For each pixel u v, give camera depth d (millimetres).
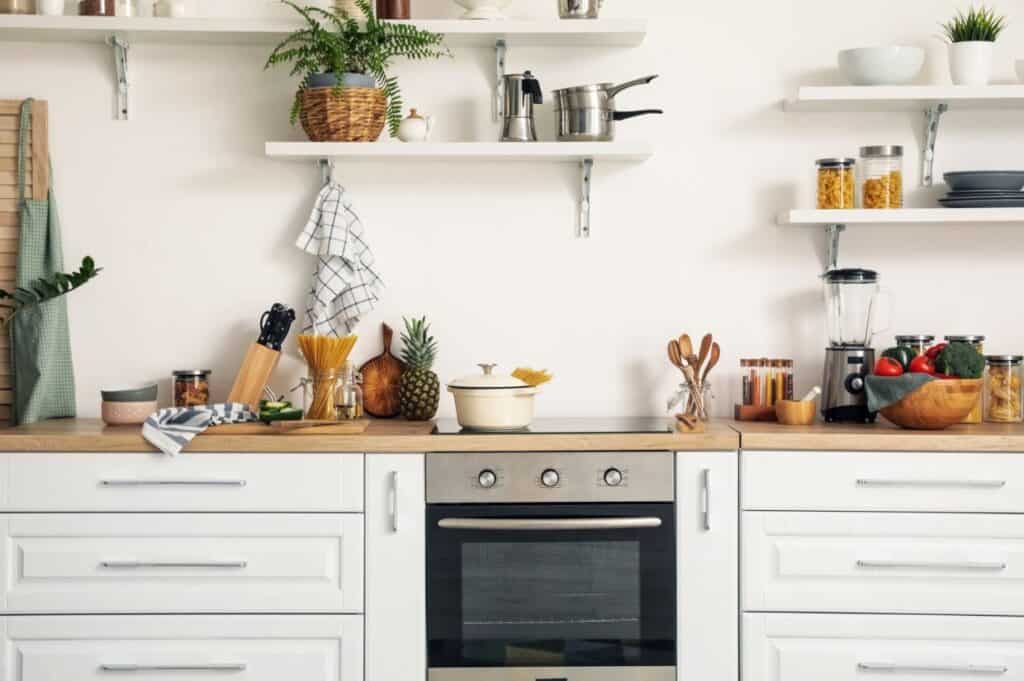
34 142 3318
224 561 2824
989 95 3127
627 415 3389
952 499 2812
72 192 3361
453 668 2840
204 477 2836
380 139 3352
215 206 3369
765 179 3375
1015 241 3359
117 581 2834
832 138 3373
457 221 3377
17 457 2832
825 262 3373
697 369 3236
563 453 2836
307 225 3289
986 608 2807
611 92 3170
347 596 2842
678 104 3377
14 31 3211
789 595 2836
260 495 2838
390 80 3248
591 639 2846
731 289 3385
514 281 3385
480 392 2912
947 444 2807
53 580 2834
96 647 2832
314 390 3131
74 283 3182
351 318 3342
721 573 2840
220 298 3375
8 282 3332
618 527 2801
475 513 2838
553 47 3367
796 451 2832
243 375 3209
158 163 3363
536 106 3373
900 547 2822
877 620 2822
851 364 3125
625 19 3152
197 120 3357
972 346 2998
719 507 2840
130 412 3086
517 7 3361
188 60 3354
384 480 2840
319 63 3178
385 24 3117
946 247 3363
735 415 3299
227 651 2834
